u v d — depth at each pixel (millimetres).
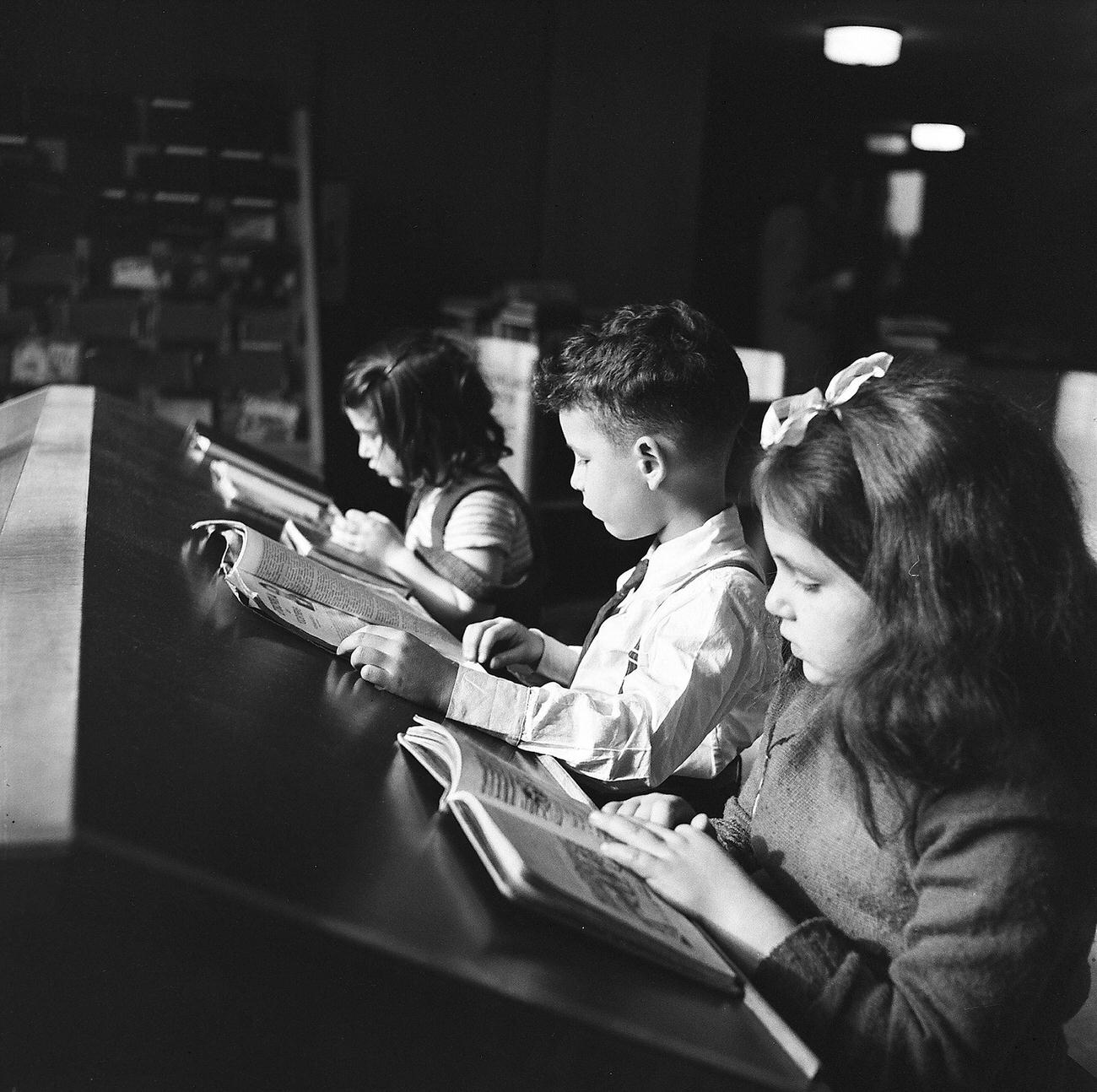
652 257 6895
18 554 1331
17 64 5105
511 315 5234
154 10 5266
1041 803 917
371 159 6070
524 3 6191
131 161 5219
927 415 968
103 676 955
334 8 5742
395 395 2332
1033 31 7375
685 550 1540
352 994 736
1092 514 1037
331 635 1410
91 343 5207
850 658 1004
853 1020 904
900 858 1001
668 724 1379
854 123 8766
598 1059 754
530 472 4621
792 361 7613
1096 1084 1169
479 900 827
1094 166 7840
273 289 5379
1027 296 7957
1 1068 715
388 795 960
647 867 1021
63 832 681
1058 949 895
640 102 6633
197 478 2461
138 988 724
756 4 6957
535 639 1739
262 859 758
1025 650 944
